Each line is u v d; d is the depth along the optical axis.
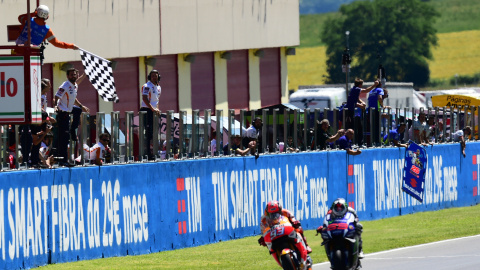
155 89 61.75
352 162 79.62
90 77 59.38
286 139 73.00
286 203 72.38
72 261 54.78
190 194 63.88
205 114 66.06
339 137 77.69
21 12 80.00
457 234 70.50
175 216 62.56
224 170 66.88
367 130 81.88
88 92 89.56
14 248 50.94
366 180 81.38
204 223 65.06
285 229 45.19
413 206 87.94
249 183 69.12
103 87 60.22
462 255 56.97
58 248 53.97
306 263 46.06
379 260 55.91
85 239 55.81
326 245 47.28
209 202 65.50
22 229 51.50
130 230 59.00
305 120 74.81
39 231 52.62
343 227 46.59
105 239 57.22
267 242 46.09
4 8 78.25
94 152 57.03
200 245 64.56
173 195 62.47
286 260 43.75
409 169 87.25
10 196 50.75
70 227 54.72
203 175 65.00
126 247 58.72
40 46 55.38
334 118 77.81
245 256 58.78
